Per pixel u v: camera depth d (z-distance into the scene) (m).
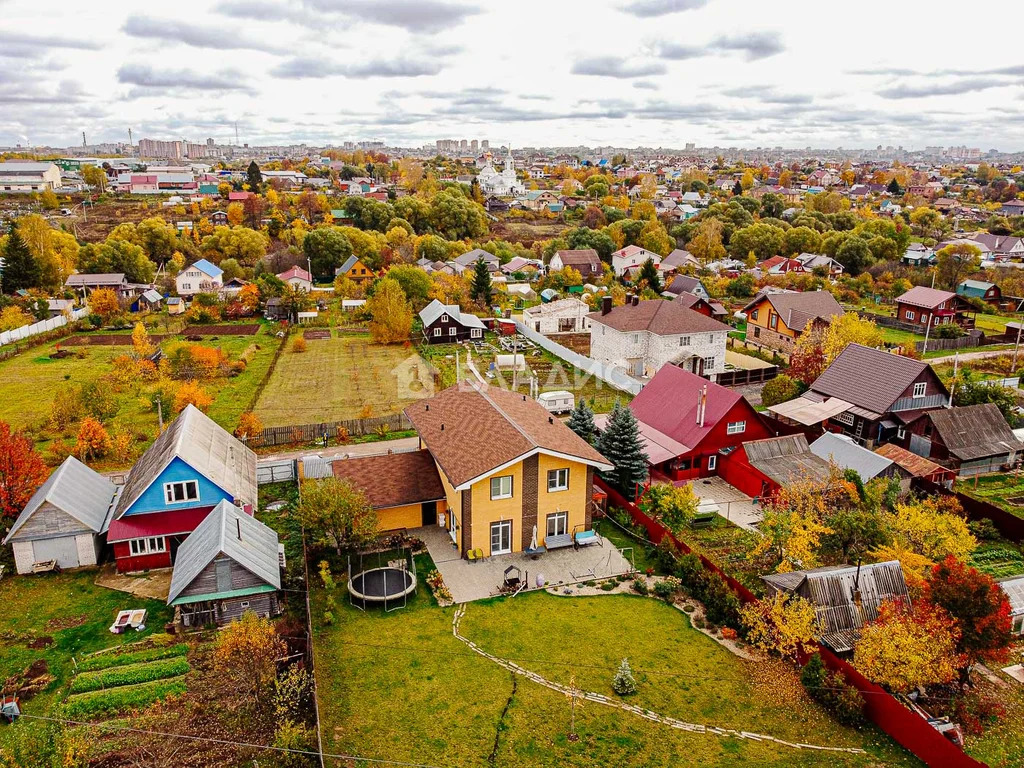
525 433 37.22
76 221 161.75
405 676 27.81
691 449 45.97
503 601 33.19
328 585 33.38
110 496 40.00
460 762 23.58
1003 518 39.19
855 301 109.56
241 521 33.75
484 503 36.03
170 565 36.25
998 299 106.50
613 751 24.22
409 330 84.06
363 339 87.50
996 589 26.70
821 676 26.62
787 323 78.50
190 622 30.72
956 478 45.91
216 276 118.00
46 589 34.03
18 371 71.69
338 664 28.47
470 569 35.84
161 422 51.41
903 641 25.55
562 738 24.75
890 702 24.88
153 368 67.75
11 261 103.50
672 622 31.95
